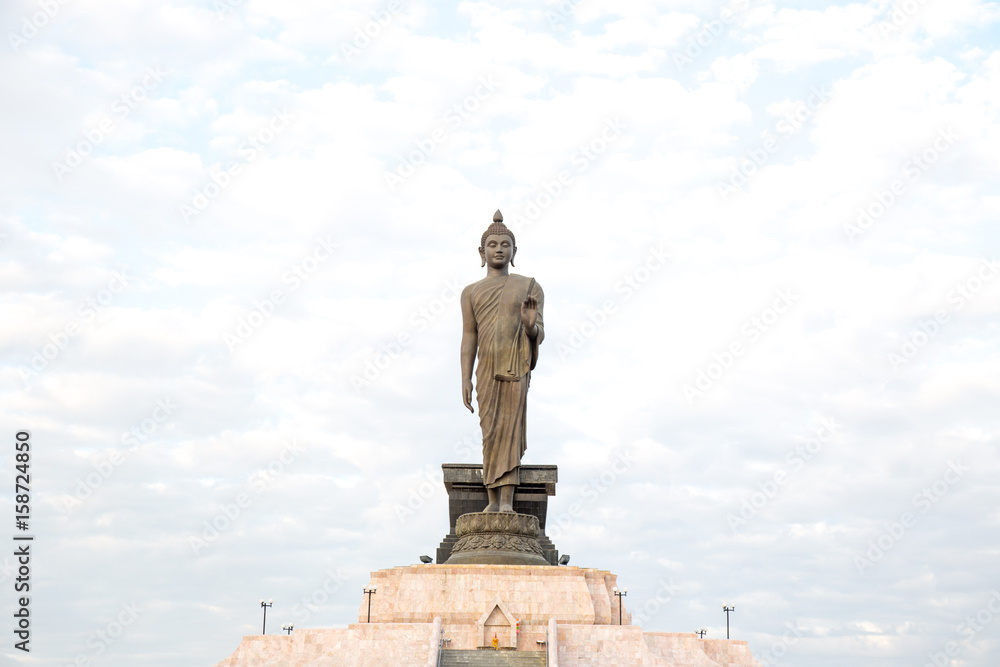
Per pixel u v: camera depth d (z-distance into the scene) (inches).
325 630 2340.1
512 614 2407.7
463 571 2459.4
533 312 2687.0
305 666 2253.9
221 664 2364.7
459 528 2657.5
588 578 2497.5
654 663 2300.7
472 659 2245.3
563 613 2412.6
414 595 2442.2
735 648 2432.3
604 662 2304.4
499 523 2600.9
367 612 2517.2
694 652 2379.4
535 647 2378.2
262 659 2362.2
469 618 2407.7
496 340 2701.8
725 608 2561.5
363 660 2271.2
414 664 2263.8
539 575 2458.2
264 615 2573.8
